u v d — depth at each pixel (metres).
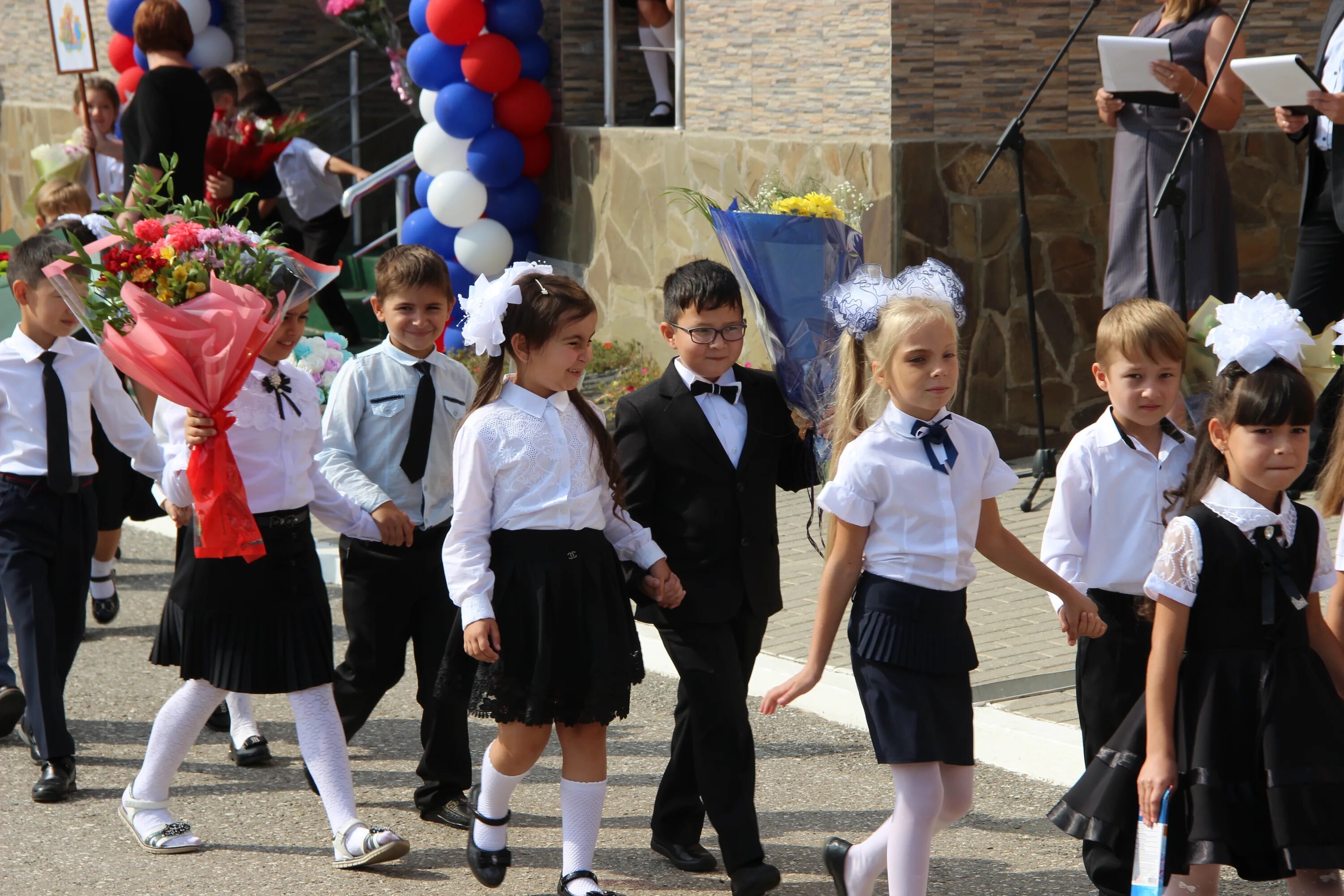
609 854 7.42
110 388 8.85
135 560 13.84
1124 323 6.47
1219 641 5.68
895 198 14.54
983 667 9.68
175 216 7.64
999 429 15.20
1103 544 6.58
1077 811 5.97
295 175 19.23
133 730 9.39
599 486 6.79
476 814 6.91
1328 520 11.30
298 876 7.12
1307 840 5.41
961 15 14.56
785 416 7.29
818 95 15.38
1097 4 13.43
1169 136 12.48
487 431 6.57
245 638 7.19
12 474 8.53
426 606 7.91
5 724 8.88
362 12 19.97
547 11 19.31
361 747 9.10
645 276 18.12
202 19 22.39
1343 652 5.88
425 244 18.77
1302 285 12.70
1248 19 15.66
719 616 6.88
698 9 16.92
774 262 8.09
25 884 6.98
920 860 6.05
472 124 18.34
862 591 6.34
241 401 7.31
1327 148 12.16
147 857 7.34
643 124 19.38
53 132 28.09
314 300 19.36
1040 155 14.95
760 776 8.46
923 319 6.20
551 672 6.45
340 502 7.59
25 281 8.48
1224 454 5.84
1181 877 5.95
